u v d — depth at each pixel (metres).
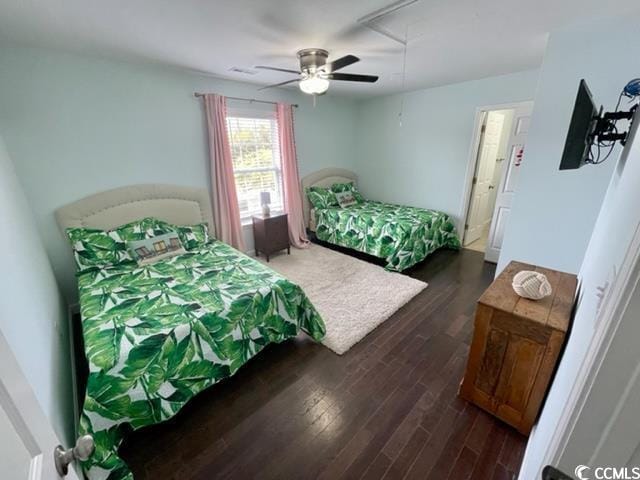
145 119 2.94
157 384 1.56
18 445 0.51
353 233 4.16
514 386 1.53
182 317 1.78
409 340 2.37
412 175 4.76
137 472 1.42
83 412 1.38
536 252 2.54
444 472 1.40
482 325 1.55
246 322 1.98
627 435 0.58
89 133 2.63
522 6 1.74
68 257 2.68
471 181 4.19
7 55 2.18
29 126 2.34
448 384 1.92
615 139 1.52
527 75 3.29
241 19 1.84
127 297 2.05
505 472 1.39
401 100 4.60
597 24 1.95
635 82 1.66
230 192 3.63
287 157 4.14
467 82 3.82
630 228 0.72
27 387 0.58
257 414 1.72
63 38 2.09
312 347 2.29
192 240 3.08
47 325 1.66
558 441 0.66
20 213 1.93
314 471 1.42
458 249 4.37
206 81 3.31
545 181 2.37
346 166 5.38
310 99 4.44
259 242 4.02
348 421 1.67
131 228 2.79
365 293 3.09
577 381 0.66
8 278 1.19
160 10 1.70
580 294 1.48
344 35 2.13
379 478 1.38
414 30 2.07
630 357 0.53
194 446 1.54
